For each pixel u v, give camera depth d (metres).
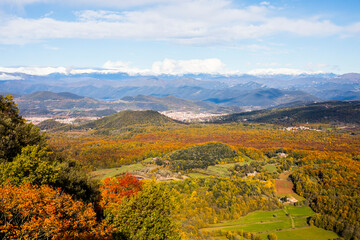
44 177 28.64
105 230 25.98
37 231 21.48
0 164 29.42
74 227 23.95
